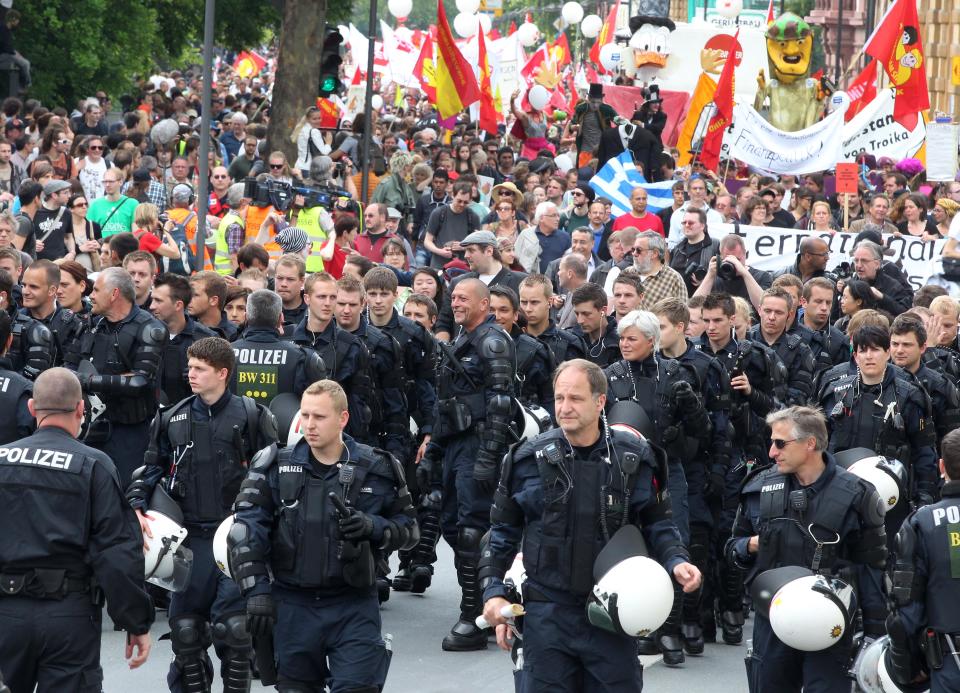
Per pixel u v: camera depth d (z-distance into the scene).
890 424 20.31
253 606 14.46
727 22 103.50
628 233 30.89
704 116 48.88
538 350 21.84
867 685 15.41
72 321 23.50
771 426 15.55
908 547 14.41
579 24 161.25
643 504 14.13
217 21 90.38
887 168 53.62
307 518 14.77
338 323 22.41
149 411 21.38
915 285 38.38
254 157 49.19
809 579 14.86
